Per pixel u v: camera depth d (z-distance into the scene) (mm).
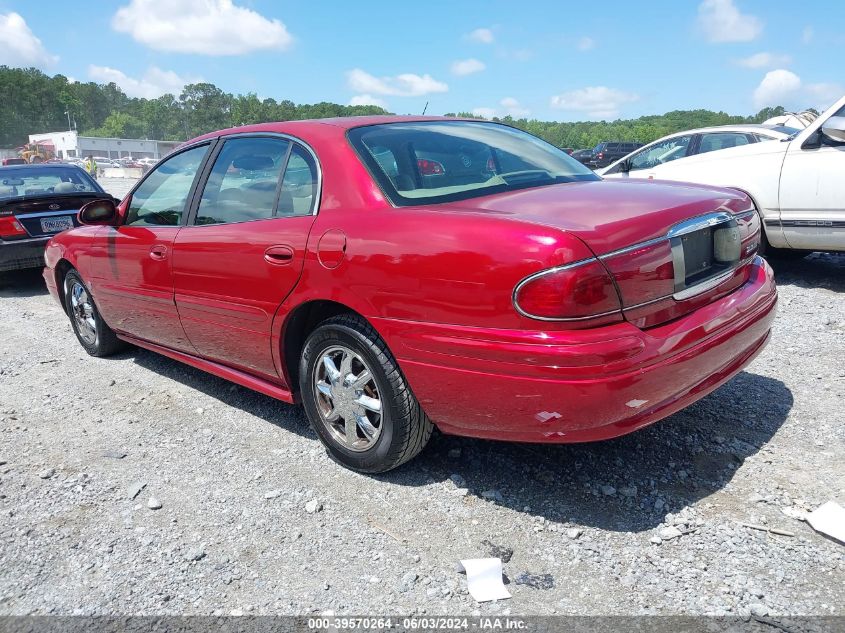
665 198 2961
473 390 2676
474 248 2594
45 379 4980
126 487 3311
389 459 3117
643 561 2562
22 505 3178
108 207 4566
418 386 2865
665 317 2709
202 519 3000
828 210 6105
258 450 3645
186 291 3938
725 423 3623
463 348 2643
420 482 3207
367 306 2938
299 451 3611
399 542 2764
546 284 2434
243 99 171875
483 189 3234
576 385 2445
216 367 4109
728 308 2971
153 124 198875
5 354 5684
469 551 2684
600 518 2848
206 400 4406
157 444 3781
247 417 4098
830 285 6457
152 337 4570
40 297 8234
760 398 3916
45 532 2949
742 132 8977
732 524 2748
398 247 2805
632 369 2482
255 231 3455
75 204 8609
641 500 2957
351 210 3094
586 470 3223
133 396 4531
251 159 3723
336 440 3357
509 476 3211
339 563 2648
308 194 3322
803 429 3516
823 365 4375
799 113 12195
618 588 2426
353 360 3199
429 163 3314
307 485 3246
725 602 2320
